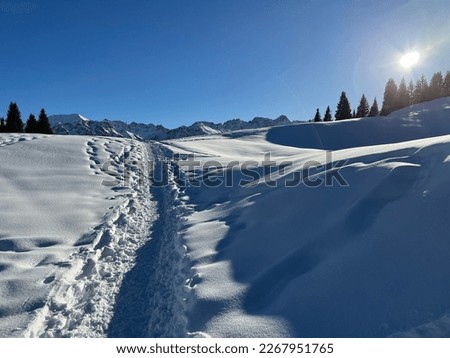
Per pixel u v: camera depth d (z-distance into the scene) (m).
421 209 4.45
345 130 42.31
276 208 6.82
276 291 4.27
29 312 4.21
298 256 4.82
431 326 3.05
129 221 8.21
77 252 6.09
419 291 3.45
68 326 4.15
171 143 27.12
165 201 10.45
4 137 18.05
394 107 70.50
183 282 4.98
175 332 3.95
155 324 4.18
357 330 3.30
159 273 5.55
